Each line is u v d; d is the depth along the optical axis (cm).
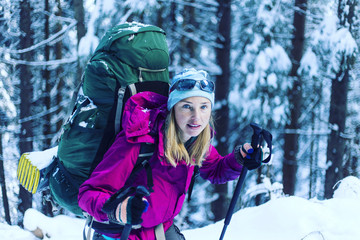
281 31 1015
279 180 1196
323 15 1045
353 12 946
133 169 166
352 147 1257
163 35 242
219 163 208
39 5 1155
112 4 787
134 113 164
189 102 162
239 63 973
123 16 816
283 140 1216
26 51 1104
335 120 1077
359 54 1070
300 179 1548
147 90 200
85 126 206
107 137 201
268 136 196
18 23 1193
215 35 1058
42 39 1190
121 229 172
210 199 1084
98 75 215
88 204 152
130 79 218
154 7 832
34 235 421
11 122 1323
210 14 1053
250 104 959
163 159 165
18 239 411
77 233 421
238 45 1020
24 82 1164
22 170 243
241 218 406
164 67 235
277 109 955
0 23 1192
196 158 178
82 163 206
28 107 1174
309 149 1456
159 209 172
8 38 1190
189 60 1034
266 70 919
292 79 1021
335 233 352
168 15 994
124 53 222
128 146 161
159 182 169
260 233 365
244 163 196
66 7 1230
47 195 244
